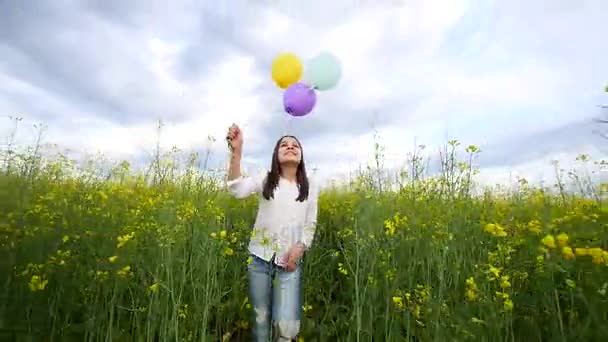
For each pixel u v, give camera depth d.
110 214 3.24
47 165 4.54
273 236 2.74
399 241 3.08
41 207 3.20
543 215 2.77
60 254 2.66
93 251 2.66
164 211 2.65
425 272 2.94
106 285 2.59
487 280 2.26
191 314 2.64
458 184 3.50
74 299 2.65
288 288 2.69
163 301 2.57
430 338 2.26
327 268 3.51
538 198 4.12
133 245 2.70
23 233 2.84
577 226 2.36
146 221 3.21
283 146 2.92
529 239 2.55
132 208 3.73
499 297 2.13
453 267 2.69
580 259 1.96
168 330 2.47
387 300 2.49
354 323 2.70
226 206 4.14
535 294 2.41
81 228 2.92
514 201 4.41
